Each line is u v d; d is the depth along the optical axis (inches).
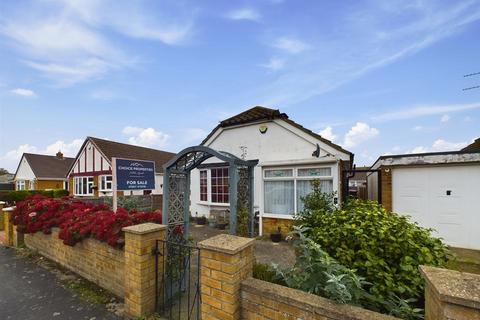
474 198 259.6
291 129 351.6
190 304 138.9
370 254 98.9
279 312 84.1
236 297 91.6
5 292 154.4
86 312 130.6
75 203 257.1
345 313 71.6
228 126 411.5
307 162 294.2
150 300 128.3
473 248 255.9
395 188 296.8
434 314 61.6
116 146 830.5
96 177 768.3
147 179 253.1
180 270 149.3
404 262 94.9
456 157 267.3
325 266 88.0
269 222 319.9
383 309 91.9
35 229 223.0
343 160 296.4
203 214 440.1
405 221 112.2
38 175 1035.9
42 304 139.2
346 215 122.1
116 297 146.9
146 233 126.9
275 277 109.6
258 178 371.9
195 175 454.9
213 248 93.8
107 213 184.2
